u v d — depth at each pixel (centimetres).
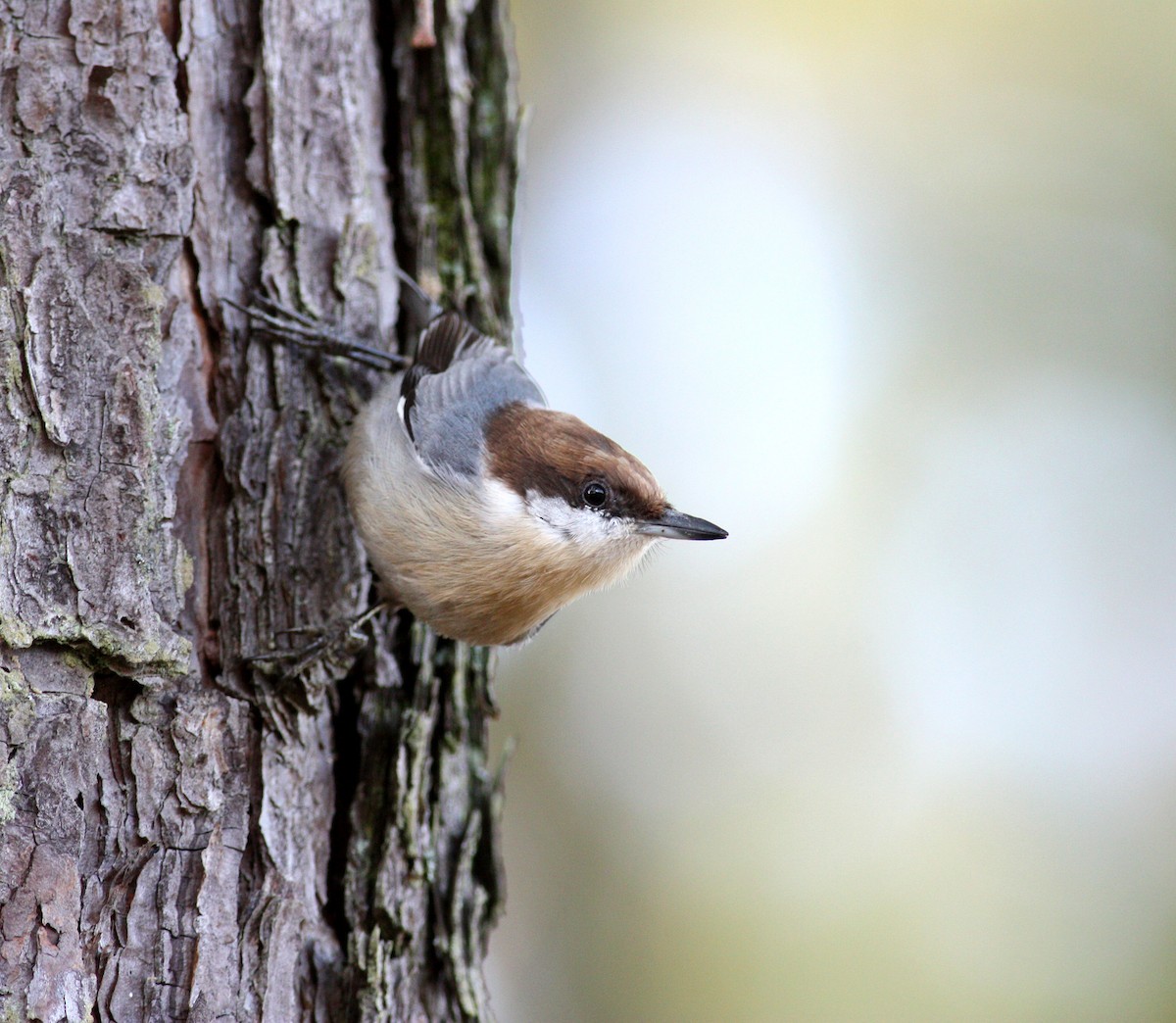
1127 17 1287
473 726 772
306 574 652
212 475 642
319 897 648
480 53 820
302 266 679
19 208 547
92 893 532
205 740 573
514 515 670
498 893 757
